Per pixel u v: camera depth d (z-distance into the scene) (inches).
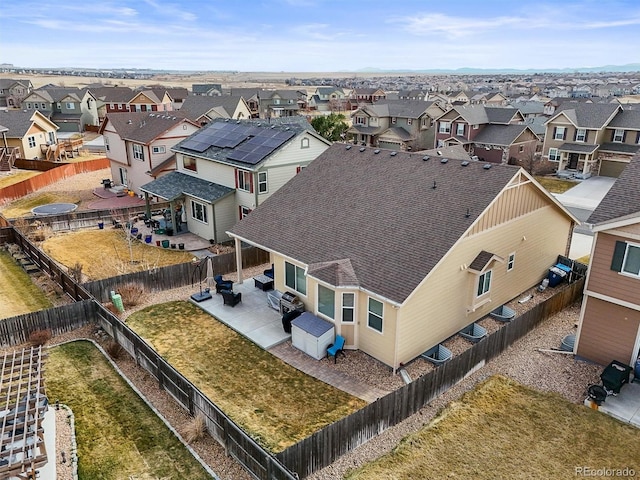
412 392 523.8
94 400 557.6
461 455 477.4
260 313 779.4
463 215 658.8
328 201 818.2
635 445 494.0
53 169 1748.3
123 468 453.7
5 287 863.7
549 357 659.4
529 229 805.9
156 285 860.0
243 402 564.1
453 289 671.8
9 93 3868.1
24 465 380.2
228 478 441.4
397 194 757.9
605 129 1953.7
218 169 1168.2
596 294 617.0
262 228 828.6
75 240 1139.9
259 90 4264.3
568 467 463.8
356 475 448.5
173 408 546.3
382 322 618.8
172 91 4254.4
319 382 603.5
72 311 714.8
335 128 2095.2
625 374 574.2
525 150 2190.0
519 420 530.6
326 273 651.5
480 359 621.0
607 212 591.2
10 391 461.4
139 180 1567.4
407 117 2620.6
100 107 3489.2
